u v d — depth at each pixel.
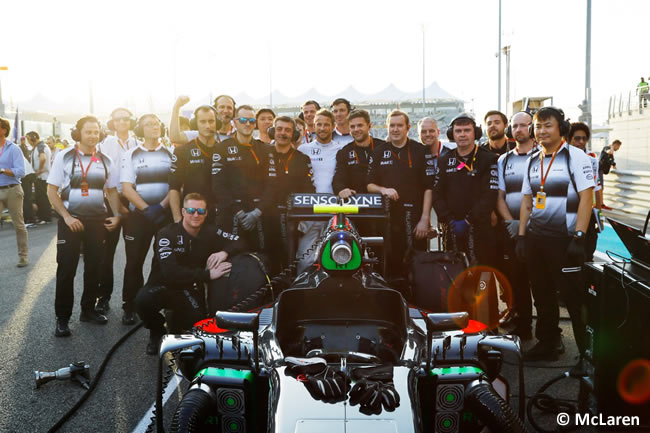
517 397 3.90
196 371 2.97
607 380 3.25
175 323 4.52
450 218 5.04
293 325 3.43
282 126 5.28
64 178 5.37
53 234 11.30
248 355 2.97
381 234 4.96
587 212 4.14
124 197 6.28
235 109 6.45
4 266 8.29
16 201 8.12
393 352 3.13
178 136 6.04
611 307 3.21
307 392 2.45
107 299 6.15
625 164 22.88
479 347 3.02
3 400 3.92
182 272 4.30
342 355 2.80
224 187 5.14
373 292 3.39
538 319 4.69
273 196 5.25
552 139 4.30
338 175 5.70
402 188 5.24
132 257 5.62
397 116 5.23
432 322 2.80
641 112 21.56
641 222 11.25
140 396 3.99
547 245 4.43
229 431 2.83
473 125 4.96
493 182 4.93
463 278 4.16
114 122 6.43
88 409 3.78
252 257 4.34
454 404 2.86
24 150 13.36
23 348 4.96
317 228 5.23
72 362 4.64
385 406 2.36
